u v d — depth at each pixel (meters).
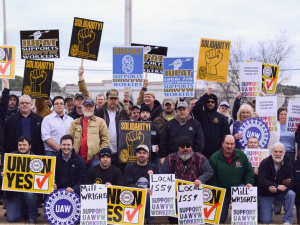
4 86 10.54
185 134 9.86
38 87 11.10
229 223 9.50
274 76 12.14
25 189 9.05
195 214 8.95
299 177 9.44
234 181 9.45
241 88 11.50
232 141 9.32
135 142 9.88
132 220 8.78
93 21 11.34
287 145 11.03
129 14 18.88
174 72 11.31
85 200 8.70
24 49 11.38
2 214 10.09
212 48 10.98
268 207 9.49
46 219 9.55
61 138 9.17
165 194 8.89
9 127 9.97
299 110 10.88
